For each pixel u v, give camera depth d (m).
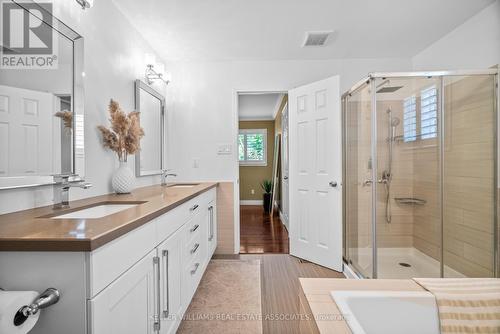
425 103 2.25
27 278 0.76
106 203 1.51
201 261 2.19
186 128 3.13
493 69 2.05
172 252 1.45
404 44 2.73
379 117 2.23
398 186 2.29
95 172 1.71
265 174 6.86
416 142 2.28
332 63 3.08
